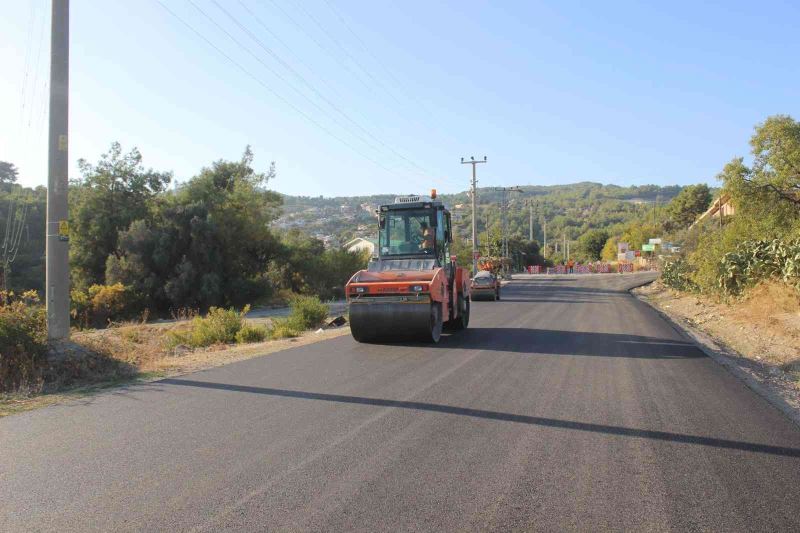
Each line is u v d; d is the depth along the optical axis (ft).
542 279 218.59
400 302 43.88
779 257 67.77
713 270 81.92
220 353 43.14
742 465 17.47
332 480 16.14
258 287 120.47
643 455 18.30
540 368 33.88
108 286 100.94
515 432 20.72
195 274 110.52
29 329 32.89
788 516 13.92
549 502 14.65
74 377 32.01
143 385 29.84
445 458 17.94
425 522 13.50
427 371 32.99
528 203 552.00
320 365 35.37
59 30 36.35
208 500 14.84
